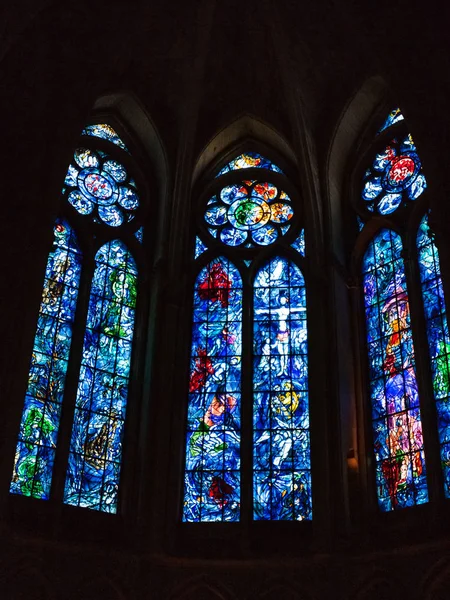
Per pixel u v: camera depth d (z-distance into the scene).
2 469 13.84
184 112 18.30
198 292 17.69
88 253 17.27
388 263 17.06
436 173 15.40
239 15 17.80
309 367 16.23
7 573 13.65
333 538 14.59
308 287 17.14
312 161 18.03
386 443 15.42
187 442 16.12
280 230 18.23
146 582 14.52
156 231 18.22
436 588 13.53
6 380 14.23
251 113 18.88
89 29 16.64
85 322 16.55
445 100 15.70
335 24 17.28
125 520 15.20
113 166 18.58
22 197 15.52
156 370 16.41
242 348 16.88
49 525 14.51
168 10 17.34
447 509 14.06
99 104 18.47
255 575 14.62
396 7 16.19
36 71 16.14
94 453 15.61
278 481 15.61
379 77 17.83
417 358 15.54
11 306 14.73
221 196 18.84
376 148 18.36
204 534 15.20
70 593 14.00
